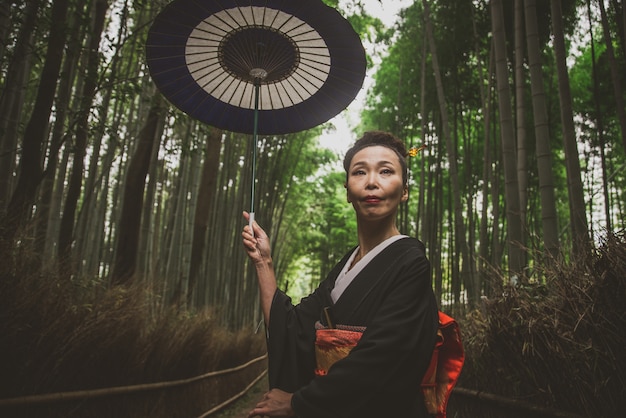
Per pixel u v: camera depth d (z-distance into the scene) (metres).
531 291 2.65
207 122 1.77
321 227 21.23
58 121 4.83
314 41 1.56
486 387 3.09
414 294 1.15
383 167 1.31
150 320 4.47
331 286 1.33
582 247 2.34
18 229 2.74
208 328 5.69
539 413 2.35
